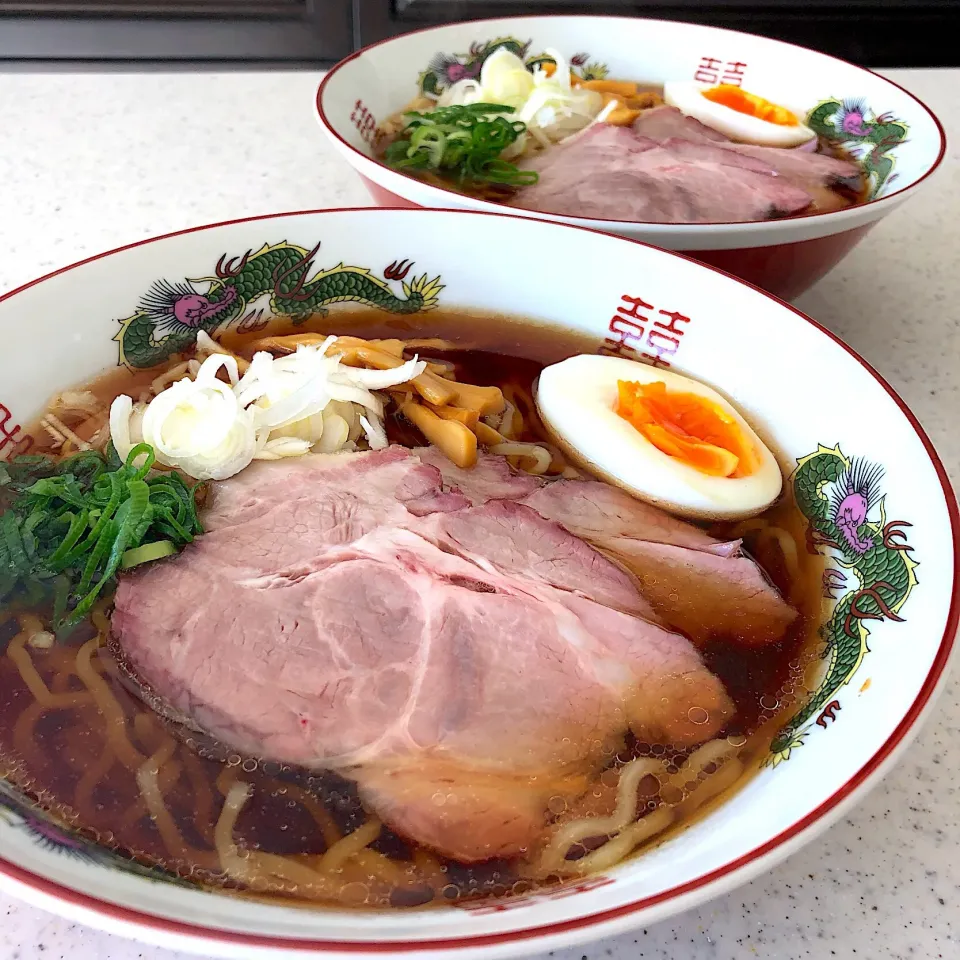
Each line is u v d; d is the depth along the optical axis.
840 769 0.15
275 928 0.14
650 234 0.23
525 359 0.24
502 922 0.14
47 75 0.40
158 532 0.20
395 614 0.19
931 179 0.35
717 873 0.14
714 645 0.19
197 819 0.17
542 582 0.19
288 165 0.35
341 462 0.21
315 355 0.22
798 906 0.16
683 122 0.33
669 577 0.20
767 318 0.22
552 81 0.34
